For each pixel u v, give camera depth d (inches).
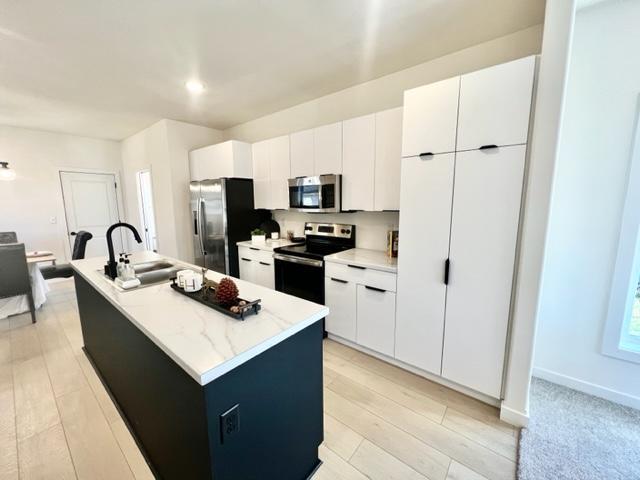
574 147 73.7
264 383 43.5
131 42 81.3
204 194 147.7
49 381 84.4
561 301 79.5
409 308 83.0
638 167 66.9
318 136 113.0
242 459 41.4
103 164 202.8
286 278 118.8
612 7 66.5
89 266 89.1
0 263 115.0
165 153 157.5
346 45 85.1
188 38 80.0
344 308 99.7
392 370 89.0
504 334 68.1
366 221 116.6
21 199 173.3
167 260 97.5
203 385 34.3
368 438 63.7
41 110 138.6
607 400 75.2
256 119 155.8
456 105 68.8
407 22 74.5
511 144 62.6
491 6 68.6
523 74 59.7
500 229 65.9
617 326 72.7
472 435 64.4
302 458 53.7
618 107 68.2
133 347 57.4
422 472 55.9
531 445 61.3
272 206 136.6
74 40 79.7
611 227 71.6
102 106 133.6
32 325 121.7
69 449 61.4
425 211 76.5
